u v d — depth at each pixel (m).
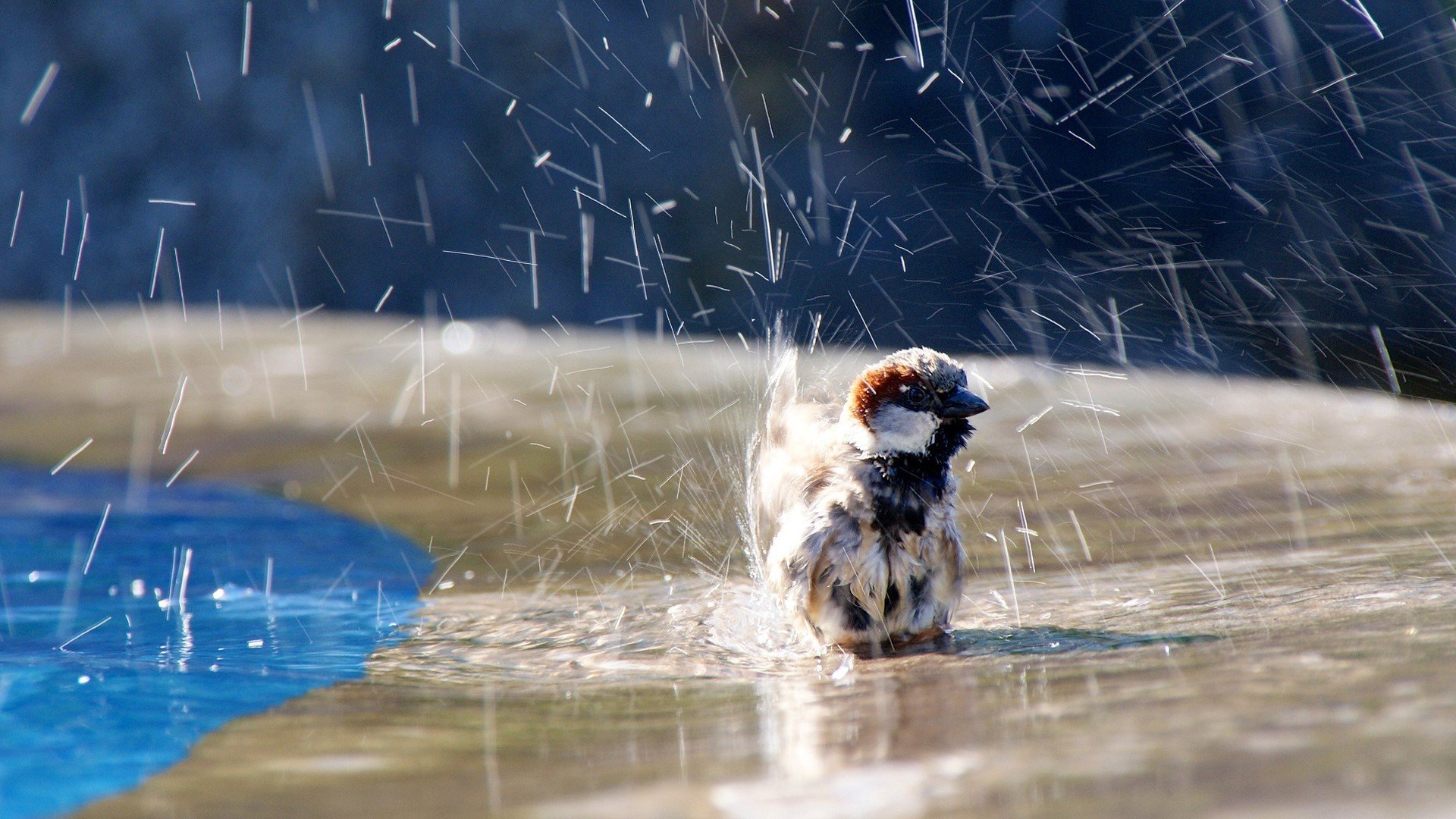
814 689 7.98
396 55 55.34
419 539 14.49
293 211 53.50
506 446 19.69
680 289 54.12
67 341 30.17
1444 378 38.59
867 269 49.34
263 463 19.05
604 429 20.48
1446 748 4.73
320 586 12.46
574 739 6.84
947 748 5.75
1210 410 20.11
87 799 6.00
